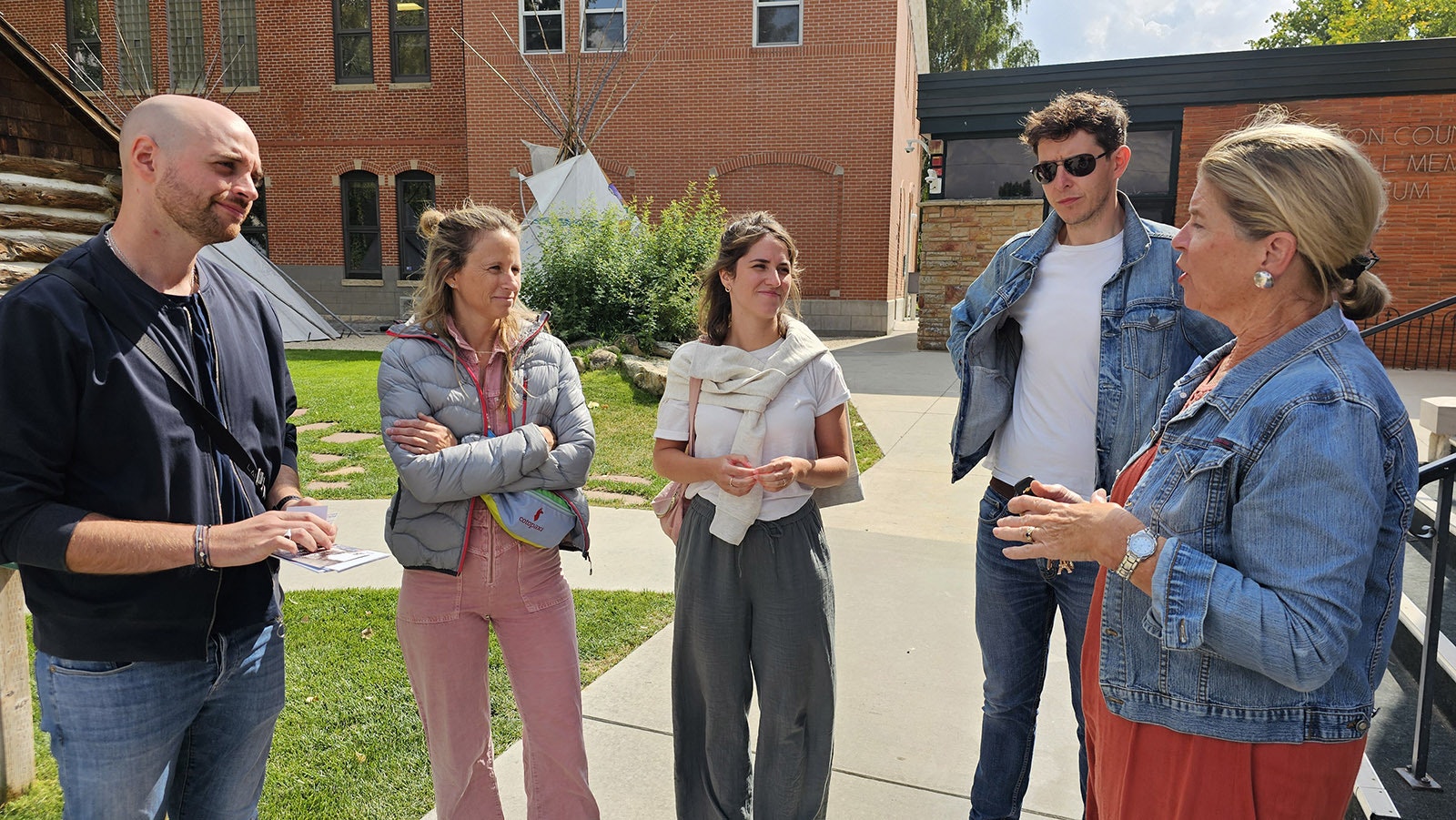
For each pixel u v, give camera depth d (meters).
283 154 21.17
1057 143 2.38
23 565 1.78
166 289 1.90
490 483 2.29
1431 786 2.56
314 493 6.48
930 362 13.24
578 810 2.45
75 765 1.86
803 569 2.36
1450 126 11.98
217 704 2.06
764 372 2.38
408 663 2.44
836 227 18.23
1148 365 2.30
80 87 21.05
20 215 3.10
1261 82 12.59
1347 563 1.33
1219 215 1.48
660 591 4.59
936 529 5.64
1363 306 1.52
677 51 18.38
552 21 18.78
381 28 20.39
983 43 34.34
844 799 2.89
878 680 3.66
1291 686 1.36
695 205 18.66
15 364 1.67
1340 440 1.35
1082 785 2.63
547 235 12.91
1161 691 1.55
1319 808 1.48
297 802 2.86
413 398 2.36
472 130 19.39
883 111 17.62
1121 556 1.52
